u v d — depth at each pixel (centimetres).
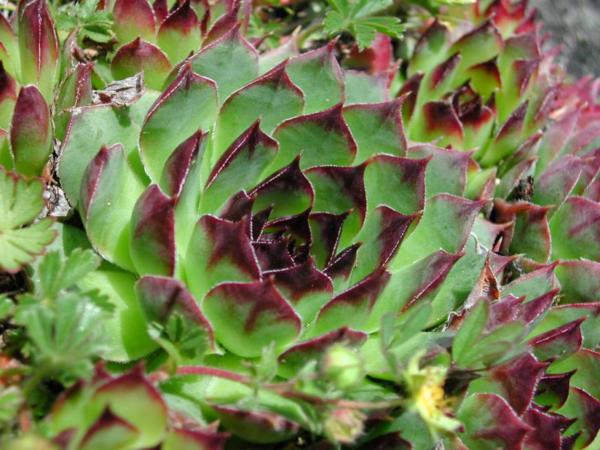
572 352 22
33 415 19
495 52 27
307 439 20
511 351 20
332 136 22
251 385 19
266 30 28
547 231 25
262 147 21
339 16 26
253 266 19
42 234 20
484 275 23
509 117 26
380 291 20
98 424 17
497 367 21
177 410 19
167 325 19
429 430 19
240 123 22
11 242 19
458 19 29
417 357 19
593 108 31
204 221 19
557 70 33
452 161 23
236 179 21
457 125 26
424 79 27
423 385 19
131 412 17
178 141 21
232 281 20
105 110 21
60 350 18
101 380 17
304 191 21
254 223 21
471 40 27
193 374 20
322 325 20
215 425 19
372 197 22
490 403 21
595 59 41
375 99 24
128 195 21
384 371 20
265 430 19
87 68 22
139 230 19
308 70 23
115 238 20
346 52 29
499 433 21
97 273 20
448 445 21
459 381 20
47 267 19
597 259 25
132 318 20
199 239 20
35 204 20
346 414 18
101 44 24
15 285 21
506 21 29
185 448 18
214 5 25
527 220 25
